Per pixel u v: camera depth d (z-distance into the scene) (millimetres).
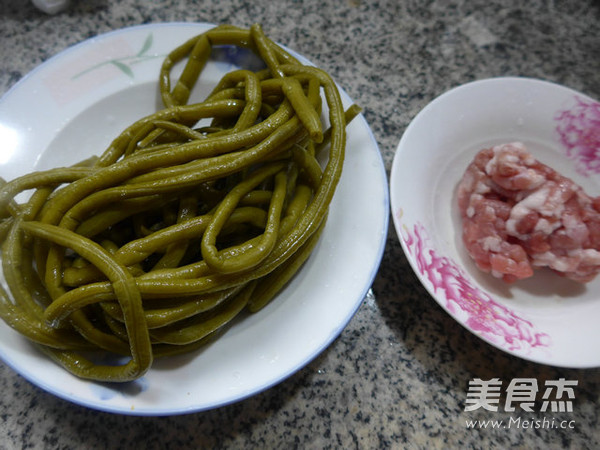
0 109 752
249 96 680
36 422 652
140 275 590
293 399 685
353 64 980
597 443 668
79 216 600
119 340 597
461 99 818
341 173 687
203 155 620
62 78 791
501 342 633
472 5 1067
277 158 669
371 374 705
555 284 760
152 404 577
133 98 822
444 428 672
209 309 604
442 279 688
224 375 612
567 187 729
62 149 779
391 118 925
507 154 749
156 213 674
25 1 1010
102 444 645
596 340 672
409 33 1028
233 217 622
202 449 648
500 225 737
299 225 625
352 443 658
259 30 763
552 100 829
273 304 676
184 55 817
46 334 579
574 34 1052
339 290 667
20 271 602
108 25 992
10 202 619
